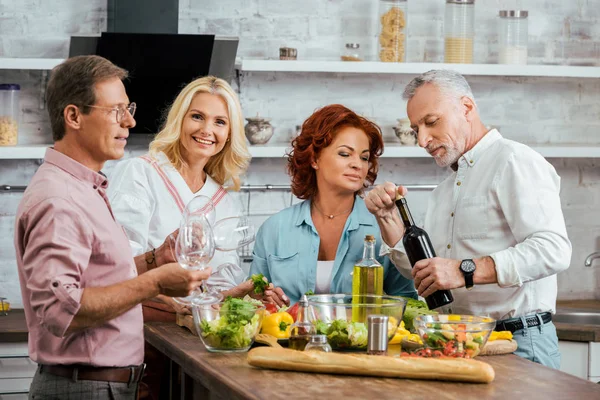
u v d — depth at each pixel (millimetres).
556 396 2205
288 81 5047
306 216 3545
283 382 2344
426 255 3059
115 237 2533
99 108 2500
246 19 4957
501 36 4996
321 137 3461
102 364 2533
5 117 4555
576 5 5289
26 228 2406
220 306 2756
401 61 4844
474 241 3211
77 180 2500
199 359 2648
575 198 5359
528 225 3043
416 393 2223
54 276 2314
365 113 5121
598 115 5359
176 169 3680
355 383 2336
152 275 2410
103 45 4445
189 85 3662
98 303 2344
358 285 3082
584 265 5312
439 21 5129
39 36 4773
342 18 5035
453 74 3287
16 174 4824
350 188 3451
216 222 2961
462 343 2547
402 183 5207
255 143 4773
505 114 5273
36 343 2555
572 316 4922
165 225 3611
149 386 3678
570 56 5293
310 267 3496
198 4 4910
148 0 4613
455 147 3246
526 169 3100
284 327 2922
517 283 2957
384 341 2604
